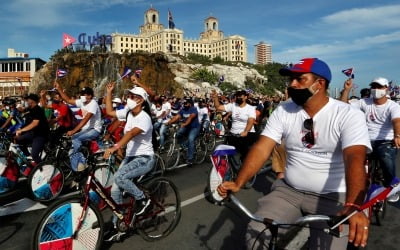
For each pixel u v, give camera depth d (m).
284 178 2.94
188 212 5.67
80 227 3.71
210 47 157.00
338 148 2.61
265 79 108.81
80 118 9.45
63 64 54.12
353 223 2.00
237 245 4.45
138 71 7.62
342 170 2.66
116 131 8.56
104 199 4.09
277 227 2.33
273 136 2.82
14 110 12.25
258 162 2.74
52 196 6.30
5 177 6.64
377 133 5.72
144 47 143.00
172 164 9.43
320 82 2.58
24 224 5.11
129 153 4.68
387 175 5.61
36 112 6.94
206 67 95.12
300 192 2.80
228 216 5.51
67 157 7.24
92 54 54.69
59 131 7.94
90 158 4.07
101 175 5.11
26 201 6.18
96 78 54.19
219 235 4.77
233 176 6.97
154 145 4.85
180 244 4.46
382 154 5.59
